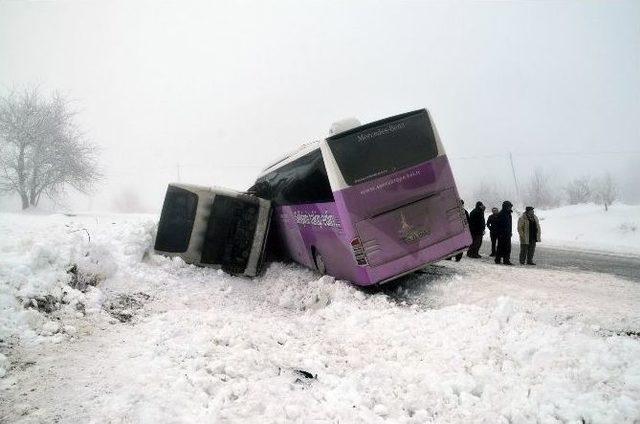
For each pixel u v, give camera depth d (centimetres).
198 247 1071
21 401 402
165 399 395
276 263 1317
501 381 443
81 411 384
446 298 836
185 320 647
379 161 831
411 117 857
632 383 394
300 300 921
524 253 1245
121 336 584
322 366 508
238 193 1109
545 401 392
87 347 539
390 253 820
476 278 971
